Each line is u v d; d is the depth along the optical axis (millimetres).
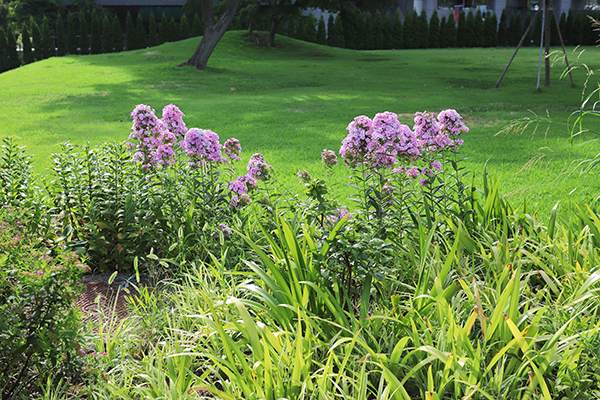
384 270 3105
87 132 11211
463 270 3387
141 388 2324
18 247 2514
